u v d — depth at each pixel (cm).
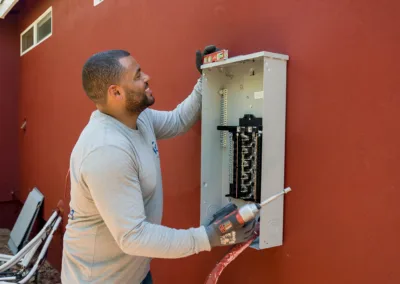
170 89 236
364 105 133
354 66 136
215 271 152
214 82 183
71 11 385
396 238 125
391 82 125
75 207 150
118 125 145
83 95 364
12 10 579
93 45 338
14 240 464
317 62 148
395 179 125
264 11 170
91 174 132
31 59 524
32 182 523
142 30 264
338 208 143
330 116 144
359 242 136
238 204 178
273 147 158
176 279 236
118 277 152
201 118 187
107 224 133
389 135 126
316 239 151
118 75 142
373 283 132
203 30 207
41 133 485
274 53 154
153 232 133
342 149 141
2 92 588
